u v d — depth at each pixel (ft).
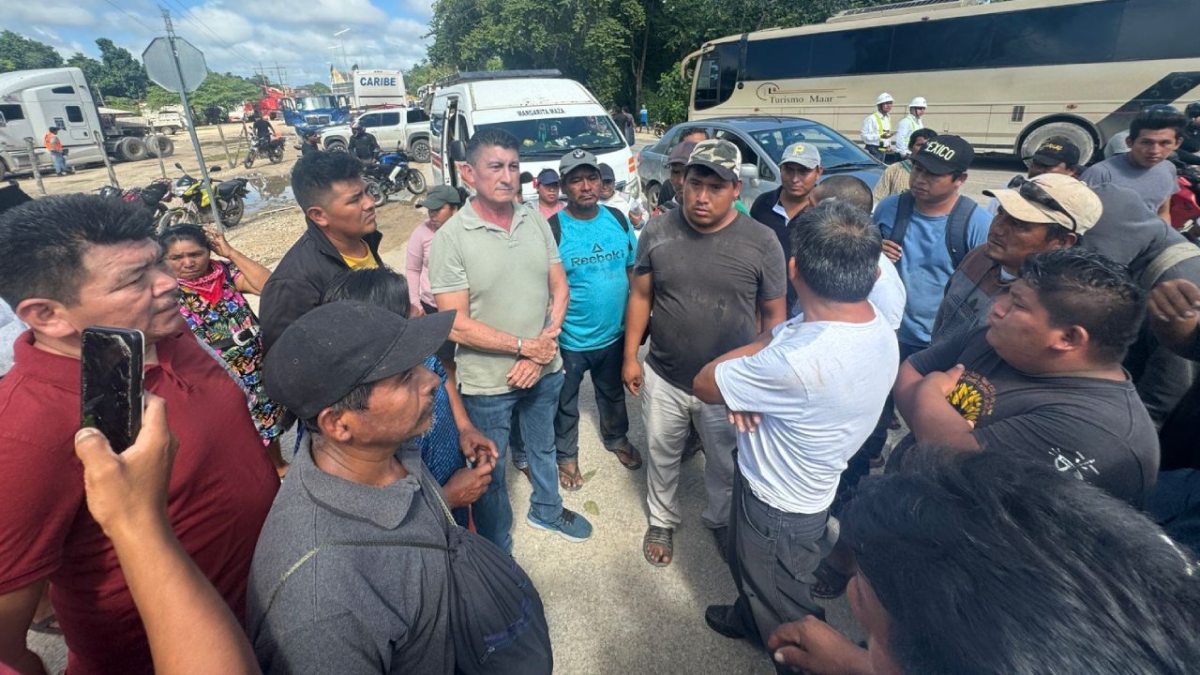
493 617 3.71
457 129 25.25
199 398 4.07
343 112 102.32
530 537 8.93
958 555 1.85
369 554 3.04
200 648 2.35
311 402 3.10
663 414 7.93
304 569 2.85
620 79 82.79
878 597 2.08
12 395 3.15
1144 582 1.71
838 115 42.29
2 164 56.03
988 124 36.83
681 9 80.28
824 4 72.59
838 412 4.86
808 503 5.41
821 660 3.47
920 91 38.60
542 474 8.50
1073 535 1.83
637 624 7.43
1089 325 4.09
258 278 9.80
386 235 30.12
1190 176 11.40
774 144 22.49
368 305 3.45
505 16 76.79
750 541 5.76
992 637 1.65
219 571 4.11
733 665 6.82
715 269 7.15
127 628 3.75
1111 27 31.99
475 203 7.13
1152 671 1.55
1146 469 4.17
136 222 3.55
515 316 7.16
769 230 7.31
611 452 11.17
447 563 3.50
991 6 35.24
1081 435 4.17
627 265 9.54
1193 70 30.37
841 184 9.52
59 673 6.86
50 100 58.08
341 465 3.43
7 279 3.15
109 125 68.90
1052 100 34.50
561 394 9.62
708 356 7.43
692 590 7.91
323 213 6.39
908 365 6.35
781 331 5.59
